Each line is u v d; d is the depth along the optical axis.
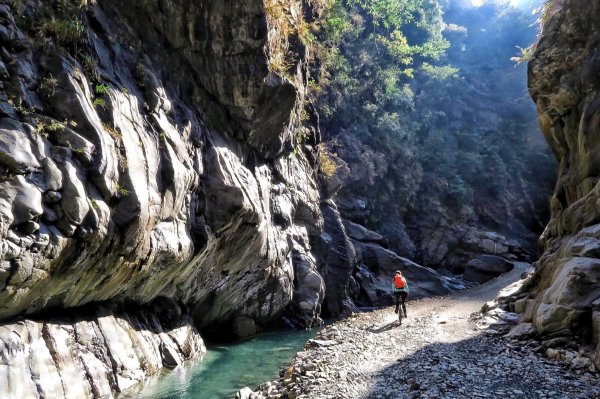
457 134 61.94
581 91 15.12
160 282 14.81
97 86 11.62
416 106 62.00
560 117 16.70
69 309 11.38
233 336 21.53
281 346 19.00
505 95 71.38
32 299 9.63
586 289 10.88
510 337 12.44
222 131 18.62
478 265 43.69
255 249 19.66
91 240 10.10
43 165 9.36
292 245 25.11
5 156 8.60
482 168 58.44
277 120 20.62
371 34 56.09
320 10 41.16
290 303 25.52
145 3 14.81
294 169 27.44
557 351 10.28
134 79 13.83
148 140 12.90
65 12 11.62
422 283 38.62
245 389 10.88
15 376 8.60
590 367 9.21
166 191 13.05
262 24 17.31
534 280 15.81
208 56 16.92
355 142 47.88
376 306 35.03
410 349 12.67
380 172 48.44
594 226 12.55
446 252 50.97
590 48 14.92
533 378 9.02
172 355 14.63
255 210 17.92
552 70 16.06
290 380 11.15
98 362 11.16
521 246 52.22
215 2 16.08
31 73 10.17
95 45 12.49
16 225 8.50
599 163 13.77
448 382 9.08
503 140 62.91
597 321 9.65
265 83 18.48
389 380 9.88
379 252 39.47
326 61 43.22
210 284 18.59
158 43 15.55
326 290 30.17
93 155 10.47
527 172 61.34
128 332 13.10
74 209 9.60
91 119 10.77
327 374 10.78
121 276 12.20
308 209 28.06
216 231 16.23
